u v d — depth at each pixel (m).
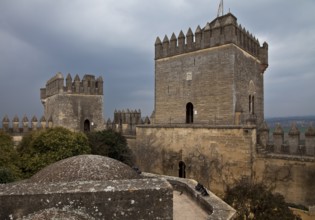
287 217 16.73
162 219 6.81
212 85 29.00
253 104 32.59
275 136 24.45
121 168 9.95
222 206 9.43
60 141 27.55
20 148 29.69
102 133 36.56
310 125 22.61
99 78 47.53
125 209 6.71
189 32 31.34
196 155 28.38
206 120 29.41
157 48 34.88
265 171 23.78
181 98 32.03
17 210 6.43
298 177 21.92
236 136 25.19
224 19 29.78
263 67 34.72
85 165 9.36
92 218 6.53
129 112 46.09
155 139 33.03
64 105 43.78
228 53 27.73
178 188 13.15
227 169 25.66
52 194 6.53
